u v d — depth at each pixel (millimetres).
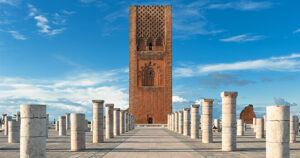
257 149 19812
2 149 20500
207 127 24984
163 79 71750
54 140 28438
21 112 13078
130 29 73062
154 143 24297
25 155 12844
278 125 12961
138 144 23359
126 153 17422
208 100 25484
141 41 73438
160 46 73250
